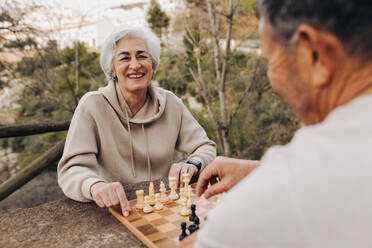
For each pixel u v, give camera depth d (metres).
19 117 5.39
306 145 0.42
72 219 1.22
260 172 0.43
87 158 1.61
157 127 1.94
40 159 2.29
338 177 0.37
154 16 5.79
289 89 0.49
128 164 1.88
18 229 1.14
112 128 1.82
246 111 5.79
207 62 5.94
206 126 3.94
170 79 5.86
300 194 0.37
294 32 0.44
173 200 1.41
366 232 0.35
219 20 5.64
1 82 5.16
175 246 0.98
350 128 0.39
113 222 1.20
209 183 1.34
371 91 0.41
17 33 4.96
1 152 5.66
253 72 5.47
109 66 1.80
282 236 0.38
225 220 0.41
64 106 5.63
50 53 5.32
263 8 0.48
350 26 0.39
